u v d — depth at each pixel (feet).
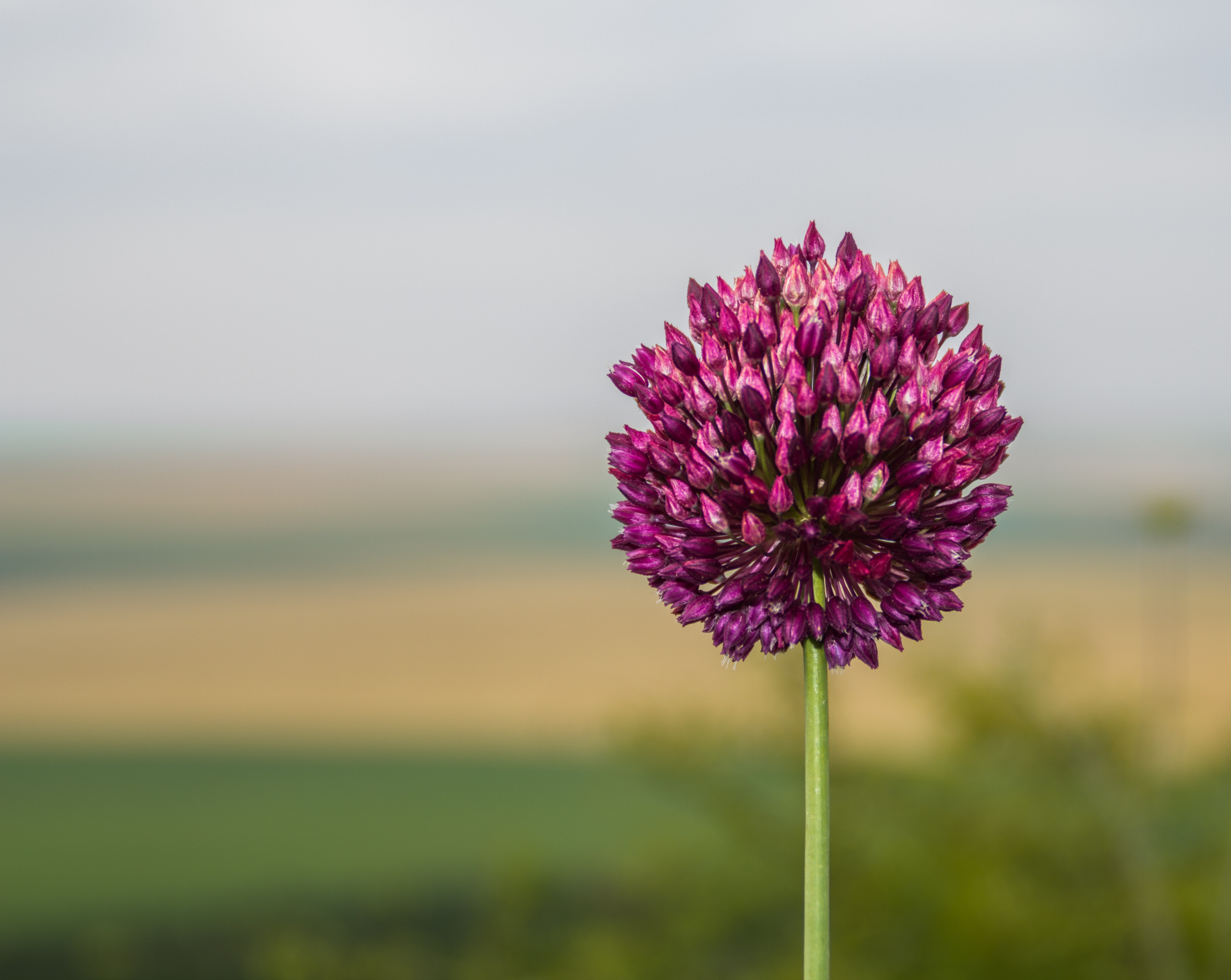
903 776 33.58
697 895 36.35
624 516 10.52
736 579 9.70
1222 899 27.25
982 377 9.90
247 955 49.32
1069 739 29.43
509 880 39.37
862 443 9.36
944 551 9.60
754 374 9.58
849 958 32.40
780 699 34.94
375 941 46.57
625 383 10.34
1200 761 30.40
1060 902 29.45
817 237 10.05
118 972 47.42
